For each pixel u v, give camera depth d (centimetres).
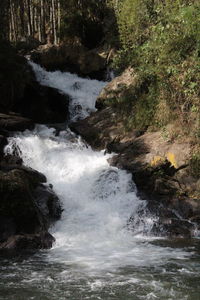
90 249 908
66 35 2888
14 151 1262
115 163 1265
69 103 1816
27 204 955
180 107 1285
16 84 1686
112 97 1570
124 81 1627
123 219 1060
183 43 1285
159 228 1016
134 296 654
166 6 1397
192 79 1261
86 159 1310
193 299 642
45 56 2162
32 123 1472
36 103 1767
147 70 1374
